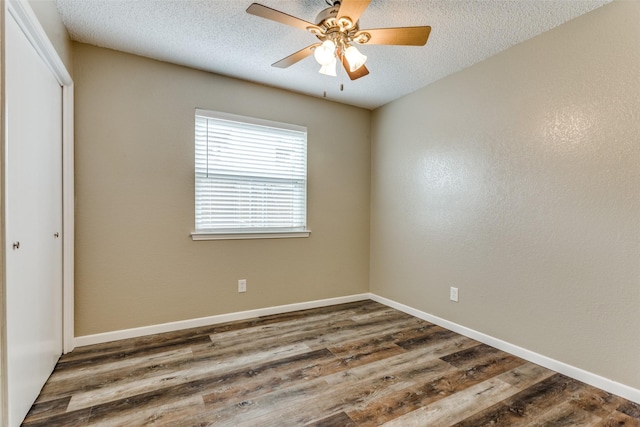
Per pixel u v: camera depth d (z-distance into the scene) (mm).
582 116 1991
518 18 2029
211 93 2904
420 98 3211
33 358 1679
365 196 3877
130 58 2568
